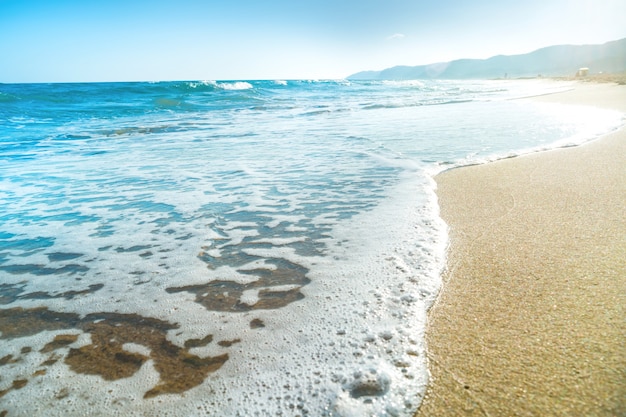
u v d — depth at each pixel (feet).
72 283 9.09
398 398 5.21
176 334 7.01
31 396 5.61
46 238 11.93
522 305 7.09
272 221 12.69
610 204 11.71
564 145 21.25
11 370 6.18
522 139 24.18
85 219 13.61
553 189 13.74
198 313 7.66
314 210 13.56
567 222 10.69
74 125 42.47
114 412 5.28
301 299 7.94
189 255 10.41
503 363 5.67
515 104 50.65
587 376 5.22
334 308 7.52
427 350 6.12
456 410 4.94
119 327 7.31
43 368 6.21
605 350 5.68
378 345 6.34
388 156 21.71
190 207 14.51
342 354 6.19
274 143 28.22
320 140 28.60
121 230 12.46
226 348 6.55
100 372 6.10
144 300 8.24
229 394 5.52
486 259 9.02
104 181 18.94
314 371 5.85
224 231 12.02
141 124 42.80
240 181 17.95
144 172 20.56
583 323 6.37
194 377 5.90
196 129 38.06
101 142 31.68
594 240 9.41
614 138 21.91
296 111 54.44
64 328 7.34
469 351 6.01
